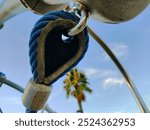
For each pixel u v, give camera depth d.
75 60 0.27
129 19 0.27
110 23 0.28
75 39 0.27
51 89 0.28
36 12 0.31
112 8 0.26
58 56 0.26
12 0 0.32
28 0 0.30
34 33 0.25
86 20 0.26
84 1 0.26
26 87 0.28
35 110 0.29
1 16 0.35
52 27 0.25
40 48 0.25
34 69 0.26
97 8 0.26
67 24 0.26
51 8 0.30
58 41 0.26
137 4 0.26
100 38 0.40
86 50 0.27
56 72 0.27
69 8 0.30
